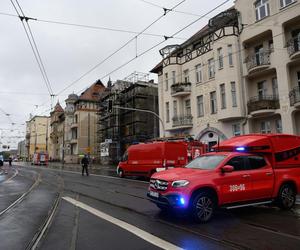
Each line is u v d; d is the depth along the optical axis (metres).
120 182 20.08
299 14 21.83
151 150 21.38
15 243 6.45
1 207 10.77
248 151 9.42
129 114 52.38
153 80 53.09
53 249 5.98
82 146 66.75
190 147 22.86
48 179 23.11
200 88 31.44
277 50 23.45
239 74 26.61
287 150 10.06
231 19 27.58
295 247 5.99
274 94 24.97
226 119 27.39
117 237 6.74
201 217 7.98
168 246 6.08
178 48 34.59
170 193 8.01
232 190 8.48
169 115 35.03
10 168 44.31
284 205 9.61
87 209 10.07
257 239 6.53
